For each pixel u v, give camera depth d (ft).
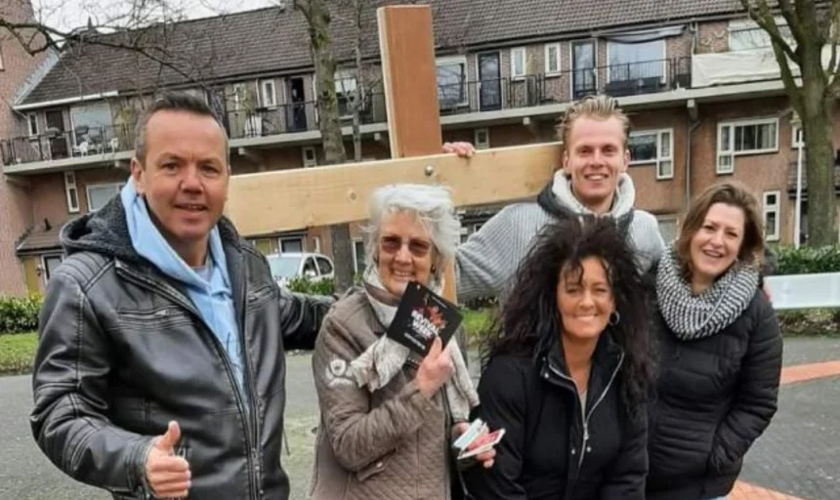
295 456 13.19
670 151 52.29
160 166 4.45
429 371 4.68
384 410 4.64
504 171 6.97
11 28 29.19
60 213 64.23
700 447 6.21
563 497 5.46
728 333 6.17
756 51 47.34
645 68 51.55
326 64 29.07
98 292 4.24
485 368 5.56
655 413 6.24
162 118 4.47
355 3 42.70
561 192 6.68
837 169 46.65
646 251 6.78
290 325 5.73
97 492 12.35
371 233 5.17
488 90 55.21
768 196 50.60
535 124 53.83
